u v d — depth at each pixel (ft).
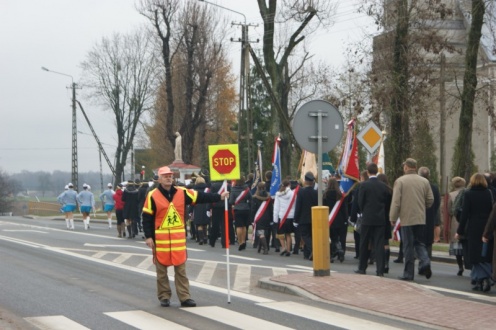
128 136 213.25
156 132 220.64
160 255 37.04
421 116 103.24
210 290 42.91
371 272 52.80
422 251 48.57
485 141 164.14
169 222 37.01
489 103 107.14
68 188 112.27
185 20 168.25
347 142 64.08
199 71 169.99
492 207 43.37
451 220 51.49
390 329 31.24
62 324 32.91
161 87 197.06
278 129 129.59
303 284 41.81
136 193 88.38
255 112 220.84
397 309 35.45
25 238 86.33
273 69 126.21
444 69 105.60
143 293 41.98
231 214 77.82
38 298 40.29
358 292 39.86
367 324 32.30
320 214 44.09
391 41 96.12
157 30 169.48
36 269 53.88
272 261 60.29
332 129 44.88
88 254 65.21
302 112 44.62
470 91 86.22
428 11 95.40
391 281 42.98
